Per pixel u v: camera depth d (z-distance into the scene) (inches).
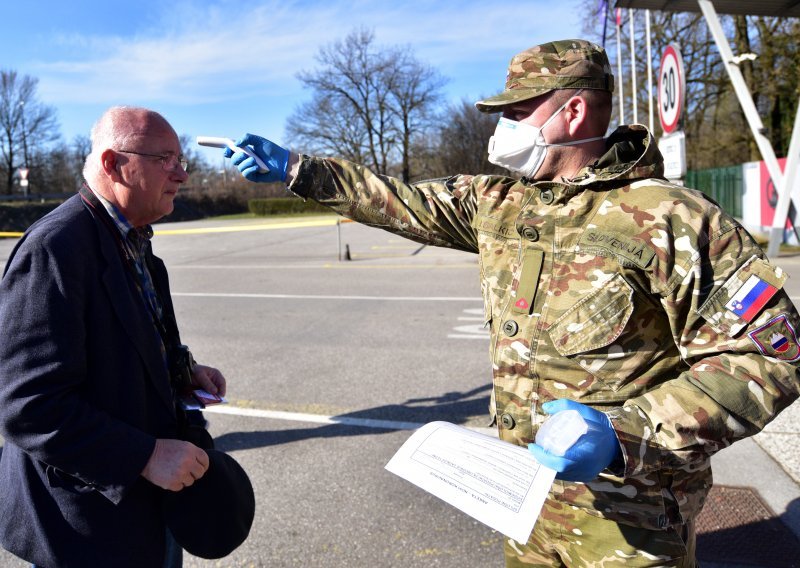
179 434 68.1
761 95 717.3
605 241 55.3
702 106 834.8
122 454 56.8
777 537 99.5
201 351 223.8
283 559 99.2
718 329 50.9
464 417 155.8
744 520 104.4
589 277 55.9
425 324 258.2
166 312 72.3
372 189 74.0
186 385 72.1
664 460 48.2
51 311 55.7
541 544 65.3
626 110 778.2
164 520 63.6
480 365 198.8
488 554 99.3
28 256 56.7
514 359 59.9
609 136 63.6
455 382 182.7
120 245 64.5
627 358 55.0
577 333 55.9
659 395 49.7
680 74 253.3
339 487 121.3
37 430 54.6
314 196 75.0
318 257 526.9
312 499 117.0
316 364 204.5
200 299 331.9
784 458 123.1
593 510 58.4
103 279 60.6
